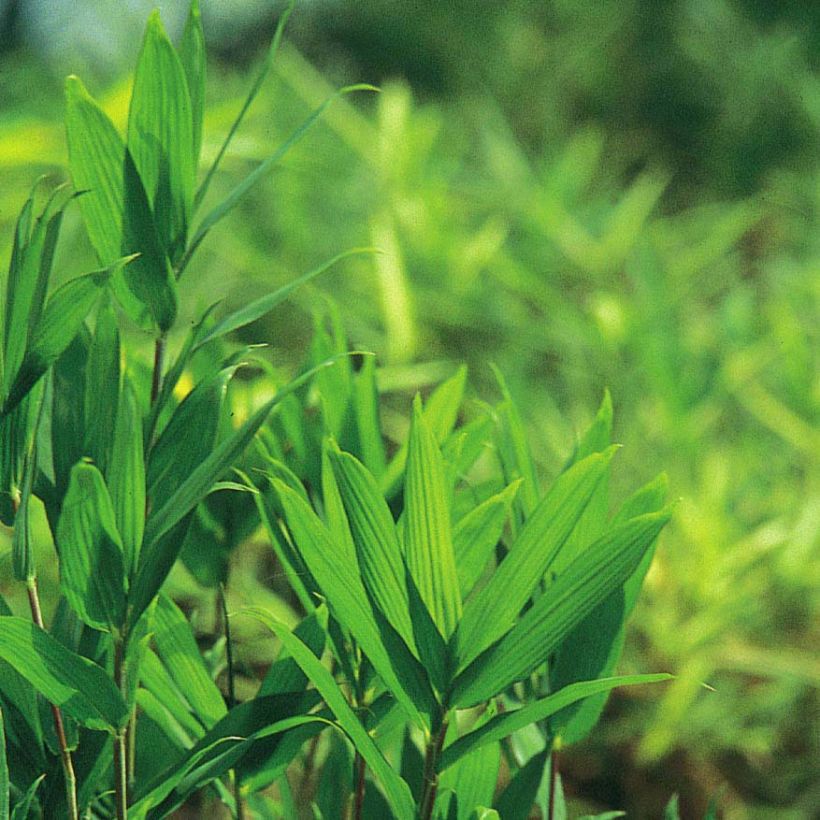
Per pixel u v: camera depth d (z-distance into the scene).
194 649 1.29
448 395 1.36
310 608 1.31
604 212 4.56
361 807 1.33
